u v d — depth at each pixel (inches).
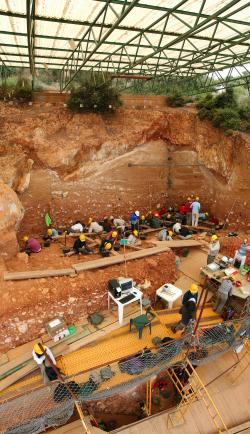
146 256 395.5
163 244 450.3
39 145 496.7
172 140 595.8
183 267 428.5
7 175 457.1
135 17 329.7
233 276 364.2
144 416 295.4
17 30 386.0
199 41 437.4
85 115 550.0
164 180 615.5
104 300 338.3
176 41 275.7
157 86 726.5
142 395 303.9
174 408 273.9
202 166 607.5
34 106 540.7
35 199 513.0
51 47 471.5
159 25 358.0
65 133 530.9
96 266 358.3
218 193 587.2
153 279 372.2
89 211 563.8
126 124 571.5
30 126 506.3
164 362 239.1
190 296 291.7
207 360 259.6
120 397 297.0
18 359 281.4
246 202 520.1
